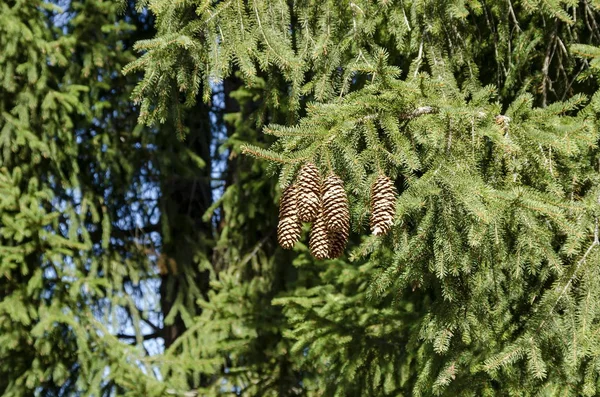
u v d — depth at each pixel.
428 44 6.26
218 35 5.61
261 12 5.71
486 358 5.52
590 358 5.23
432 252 4.78
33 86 10.07
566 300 5.02
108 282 10.35
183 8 5.80
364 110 4.50
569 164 4.89
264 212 10.40
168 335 11.41
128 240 10.90
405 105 4.55
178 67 5.65
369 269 7.59
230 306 9.70
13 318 9.07
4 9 9.81
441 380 5.54
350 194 4.82
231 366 10.57
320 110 4.48
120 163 10.66
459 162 4.51
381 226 4.12
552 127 4.70
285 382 9.63
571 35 6.91
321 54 5.98
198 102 11.66
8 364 9.47
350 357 7.35
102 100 10.86
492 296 5.52
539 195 4.57
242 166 10.09
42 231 9.42
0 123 9.99
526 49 6.91
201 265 10.91
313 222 4.12
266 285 10.35
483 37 7.32
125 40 11.72
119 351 9.65
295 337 7.51
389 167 4.54
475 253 4.77
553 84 7.30
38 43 9.85
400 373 7.26
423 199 4.38
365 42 6.12
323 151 4.29
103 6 10.48
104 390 9.66
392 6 6.20
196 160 10.74
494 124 4.55
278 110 7.80
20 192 9.95
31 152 10.26
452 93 6.11
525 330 5.14
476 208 4.26
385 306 7.62
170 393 9.57
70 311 9.62
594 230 4.99
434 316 5.29
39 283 9.37
